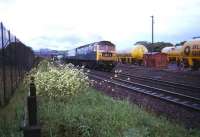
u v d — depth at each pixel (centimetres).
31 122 622
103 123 938
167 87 2353
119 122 966
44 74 1436
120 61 7962
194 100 1619
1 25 1252
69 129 866
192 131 1000
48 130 847
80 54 5506
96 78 2938
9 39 1570
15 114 1021
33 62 5122
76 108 1104
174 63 5991
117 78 2986
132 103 1418
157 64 5859
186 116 1258
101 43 4391
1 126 873
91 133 855
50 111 1037
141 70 4794
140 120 1033
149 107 1389
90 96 1450
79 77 1595
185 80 3117
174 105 1495
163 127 984
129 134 846
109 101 1373
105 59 4378
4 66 1295
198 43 4431
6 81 1370
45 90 1314
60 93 1314
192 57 4578
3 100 1249
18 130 830
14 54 1830
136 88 2166
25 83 2059
